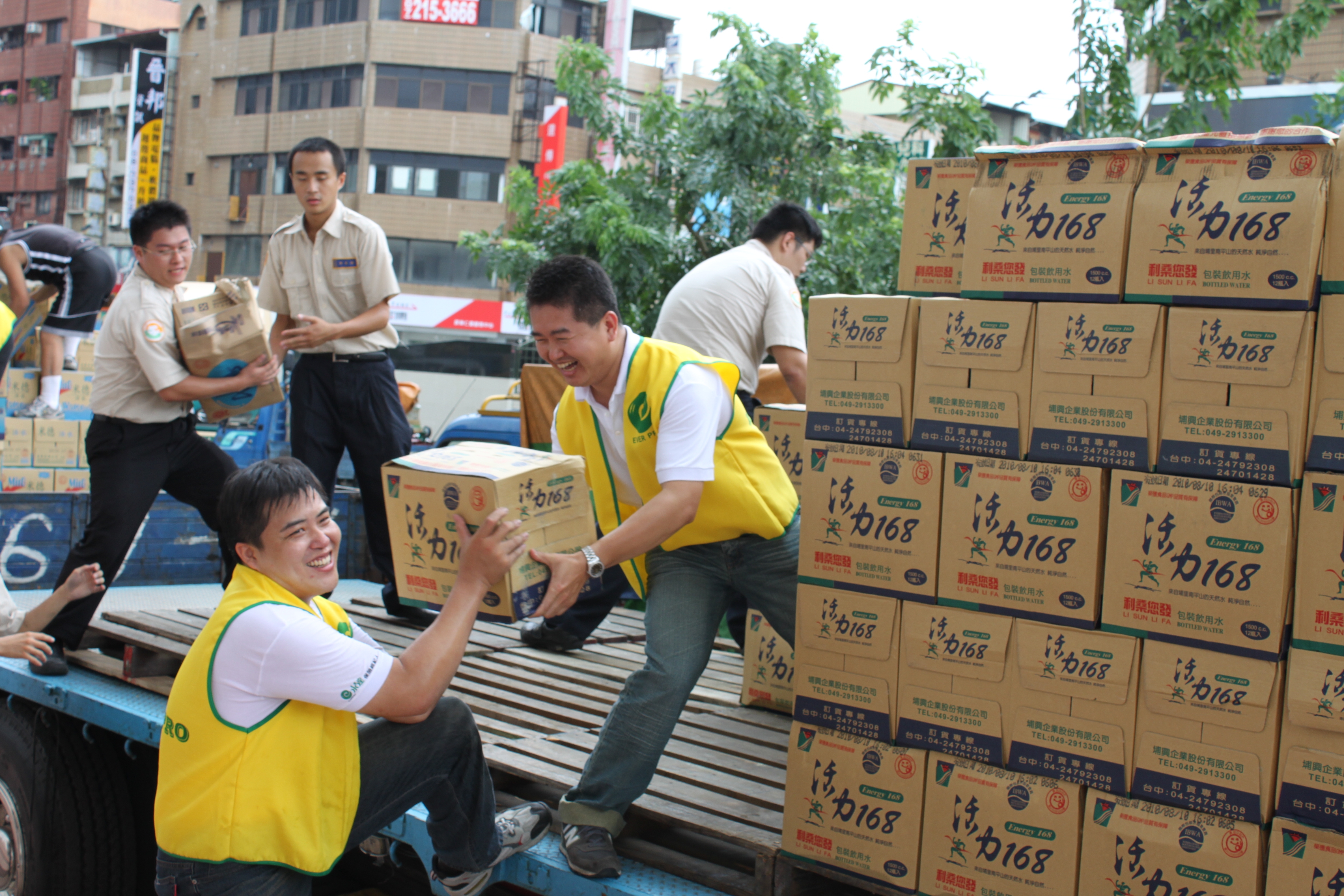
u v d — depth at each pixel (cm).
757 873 223
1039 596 196
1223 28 803
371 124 2572
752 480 243
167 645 338
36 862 320
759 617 327
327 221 394
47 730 332
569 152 2614
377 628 397
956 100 892
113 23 3547
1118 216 189
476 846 227
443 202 2575
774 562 245
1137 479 187
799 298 377
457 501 210
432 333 2541
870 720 215
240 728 194
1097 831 190
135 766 336
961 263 217
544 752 274
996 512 200
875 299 215
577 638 390
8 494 520
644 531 220
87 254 634
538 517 213
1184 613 182
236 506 201
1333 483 170
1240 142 179
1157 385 185
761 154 952
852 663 218
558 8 2628
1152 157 188
